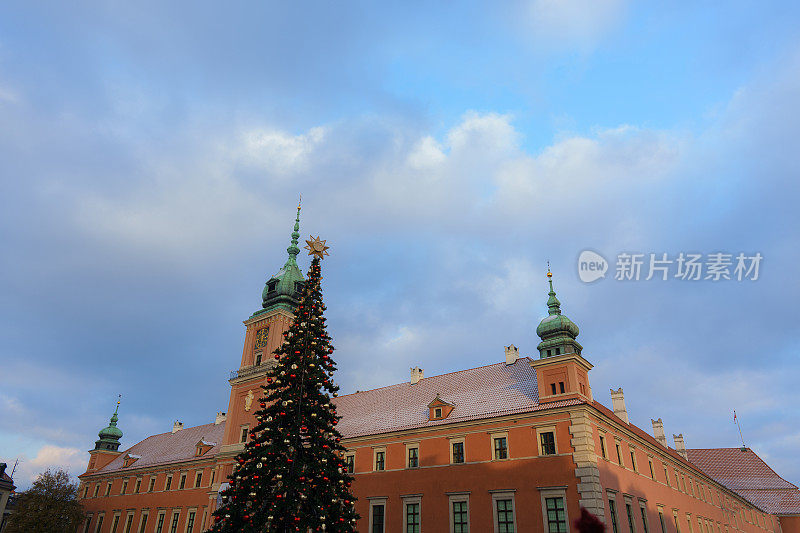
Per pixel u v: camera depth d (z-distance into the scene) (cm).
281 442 3178
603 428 4316
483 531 4112
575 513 3772
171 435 9038
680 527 5297
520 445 4238
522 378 5009
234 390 6675
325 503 3128
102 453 9394
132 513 7612
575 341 4706
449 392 5416
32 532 7238
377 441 5116
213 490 6291
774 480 9406
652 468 5134
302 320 3678
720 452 10200
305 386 3459
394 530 4578
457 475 4438
